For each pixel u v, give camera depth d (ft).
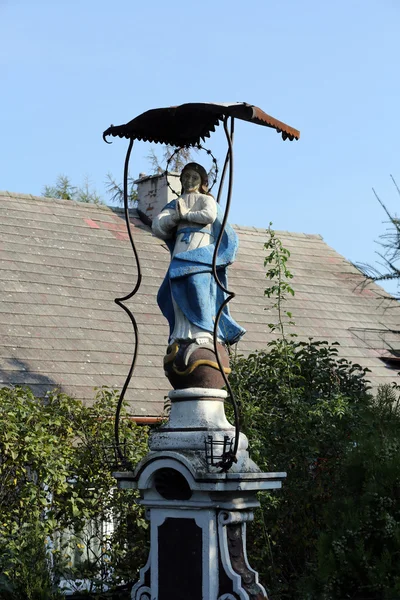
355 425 43.86
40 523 41.34
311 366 48.16
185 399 32.94
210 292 33.76
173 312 34.24
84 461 43.65
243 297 65.87
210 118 35.65
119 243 66.80
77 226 66.85
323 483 42.93
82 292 58.49
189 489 31.81
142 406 48.98
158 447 32.60
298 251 78.48
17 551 40.40
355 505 35.32
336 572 33.50
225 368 33.50
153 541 32.60
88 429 44.19
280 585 41.55
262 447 43.45
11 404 41.39
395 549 33.65
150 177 71.92
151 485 32.37
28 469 42.63
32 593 39.34
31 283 57.21
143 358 53.88
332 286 73.77
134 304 59.26
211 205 33.83
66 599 42.88
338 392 46.60
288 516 43.37
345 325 67.56
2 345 50.19
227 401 44.80
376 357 64.64
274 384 46.39
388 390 42.24
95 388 45.06
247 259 72.74
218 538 31.50
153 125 35.24
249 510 32.50
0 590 39.60
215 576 31.32
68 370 50.06
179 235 34.12
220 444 31.76
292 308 66.90
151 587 32.40
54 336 52.85
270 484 32.35
